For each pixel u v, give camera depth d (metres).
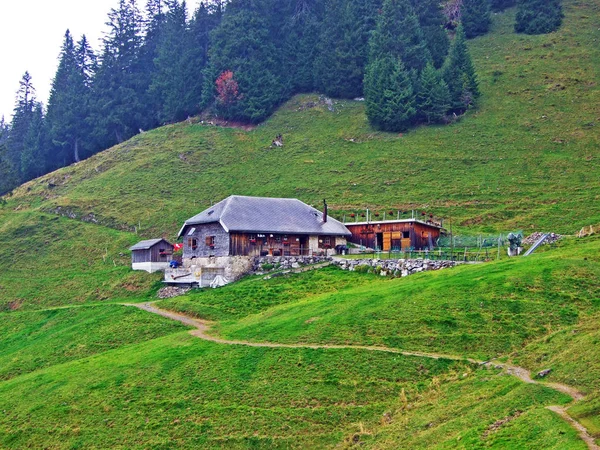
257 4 192.00
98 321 78.50
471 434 40.16
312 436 46.91
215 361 58.00
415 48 174.00
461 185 129.38
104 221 128.88
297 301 75.19
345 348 56.53
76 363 64.88
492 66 182.00
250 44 182.50
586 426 37.22
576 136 142.75
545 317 57.09
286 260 89.69
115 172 154.25
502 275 65.25
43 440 51.44
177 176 149.62
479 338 55.41
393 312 61.38
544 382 45.62
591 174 126.06
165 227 122.69
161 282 94.81
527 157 137.50
